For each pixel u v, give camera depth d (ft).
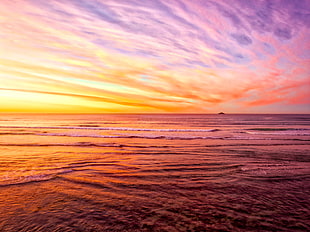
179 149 38.06
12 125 108.37
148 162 27.99
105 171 23.57
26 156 31.30
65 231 11.51
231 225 12.28
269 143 45.62
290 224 12.41
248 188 18.47
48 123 131.85
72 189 17.92
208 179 20.98
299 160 29.27
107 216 13.28
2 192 17.03
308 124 125.29
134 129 85.10
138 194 16.98
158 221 12.71
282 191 17.74
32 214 13.39
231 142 47.37
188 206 14.83
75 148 38.78
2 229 11.64
